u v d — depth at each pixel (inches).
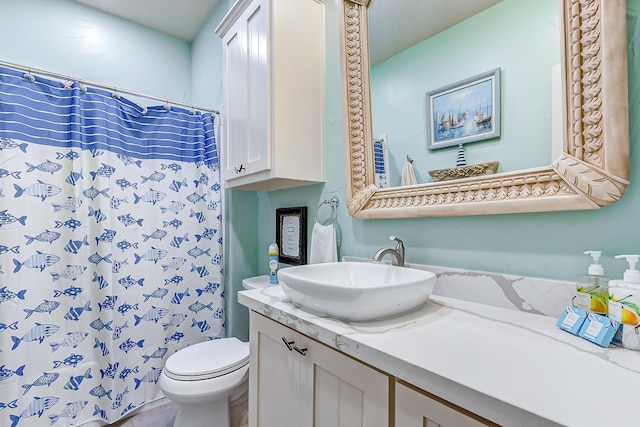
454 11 38.0
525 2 32.0
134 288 65.9
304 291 31.0
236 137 62.8
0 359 52.1
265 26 52.7
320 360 29.0
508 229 33.4
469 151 36.6
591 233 28.1
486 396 17.1
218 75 85.6
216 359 55.5
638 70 25.6
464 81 37.0
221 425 53.7
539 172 30.5
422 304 33.6
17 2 75.6
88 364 61.1
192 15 92.3
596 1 26.5
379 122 46.6
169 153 71.2
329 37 57.2
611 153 25.9
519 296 32.0
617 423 14.6
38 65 78.1
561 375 19.2
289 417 33.2
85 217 60.4
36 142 56.4
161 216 69.8
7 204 53.2
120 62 91.1
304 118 55.0
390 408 23.0
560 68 29.0
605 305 25.4
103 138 61.8
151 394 68.0
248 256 79.6
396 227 44.8
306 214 61.8
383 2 46.0
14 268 53.7
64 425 58.4
